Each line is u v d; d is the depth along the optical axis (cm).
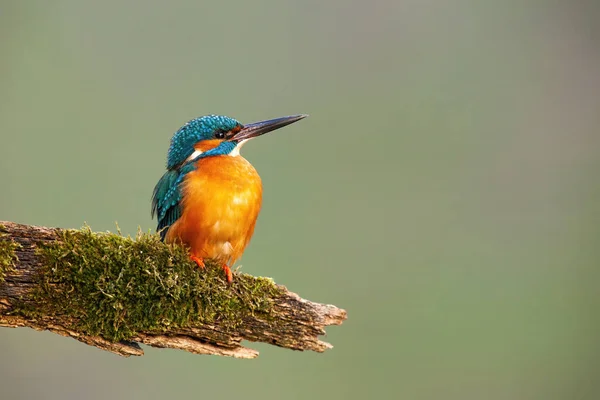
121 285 661
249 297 698
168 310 674
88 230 668
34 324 659
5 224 643
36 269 647
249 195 811
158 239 694
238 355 711
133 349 682
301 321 710
